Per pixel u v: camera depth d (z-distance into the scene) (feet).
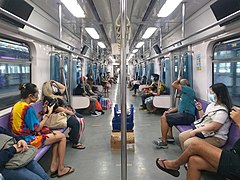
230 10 11.12
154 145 15.17
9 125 10.47
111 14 18.95
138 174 11.02
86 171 11.40
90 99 25.77
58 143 10.99
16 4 11.10
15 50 14.20
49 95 15.90
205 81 16.65
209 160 7.83
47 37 17.69
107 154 13.67
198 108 14.08
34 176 7.72
